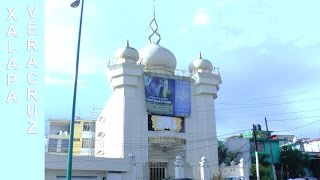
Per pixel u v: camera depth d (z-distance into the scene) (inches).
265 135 2379.4
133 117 1886.1
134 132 1862.7
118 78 1939.0
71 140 683.4
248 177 1790.1
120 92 1930.4
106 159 1477.6
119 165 1501.0
